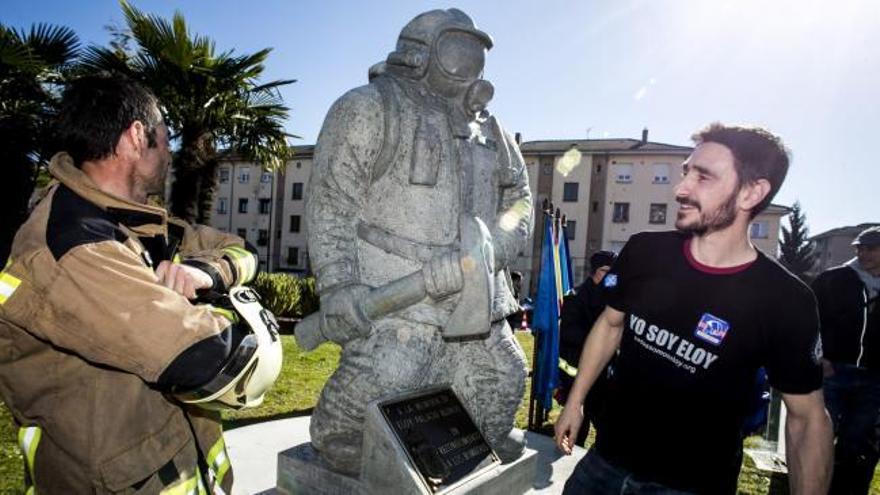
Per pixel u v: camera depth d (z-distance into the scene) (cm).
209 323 114
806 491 158
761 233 3153
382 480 196
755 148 157
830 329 359
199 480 134
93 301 105
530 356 988
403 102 230
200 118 929
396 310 213
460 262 206
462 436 219
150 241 135
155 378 107
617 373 185
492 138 256
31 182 873
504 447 241
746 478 397
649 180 3086
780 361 160
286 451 237
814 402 160
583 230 3172
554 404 623
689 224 164
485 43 243
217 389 114
